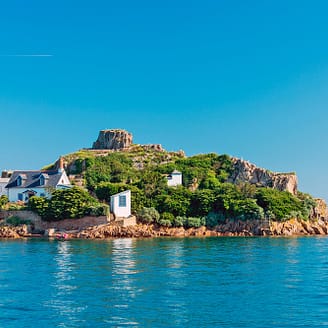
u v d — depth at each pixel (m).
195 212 138.12
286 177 170.12
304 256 75.75
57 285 48.84
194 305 40.09
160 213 136.38
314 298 42.69
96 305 40.12
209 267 61.97
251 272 57.56
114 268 60.97
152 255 77.12
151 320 35.72
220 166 189.50
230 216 136.62
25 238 122.50
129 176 183.00
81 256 75.88
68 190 129.50
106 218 126.94
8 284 49.62
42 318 36.34
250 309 38.81
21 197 149.88
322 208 155.75
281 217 137.50
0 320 35.94
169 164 190.25
